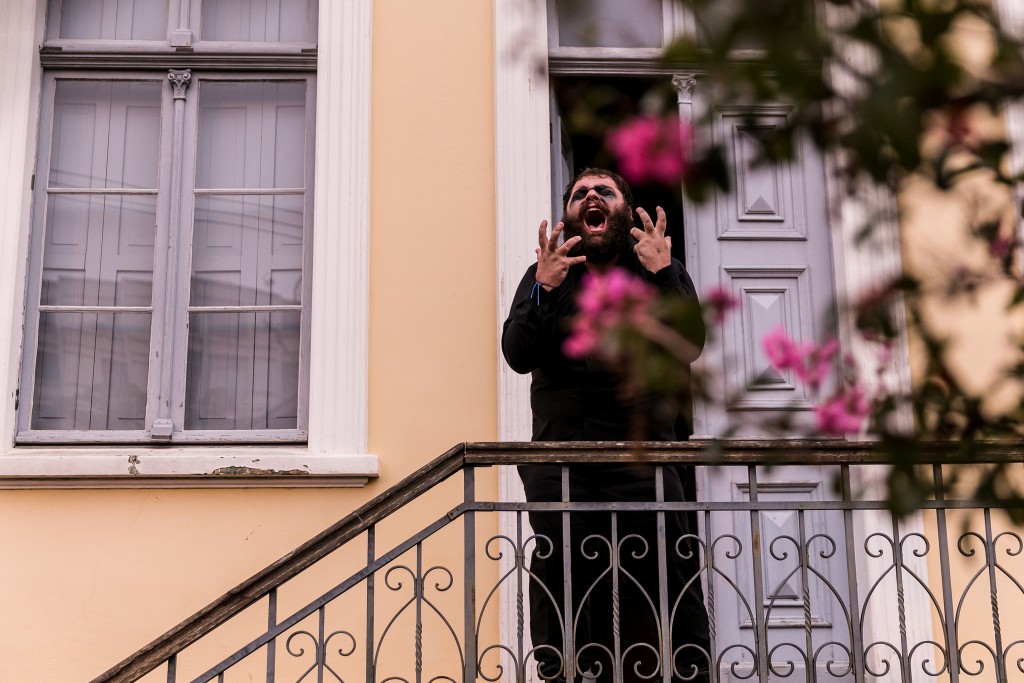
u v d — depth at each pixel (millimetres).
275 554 4582
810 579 4730
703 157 1617
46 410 4855
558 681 3738
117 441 4793
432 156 4961
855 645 3443
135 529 4598
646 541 3484
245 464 4609
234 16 5203
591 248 3846
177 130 5082
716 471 3525
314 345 4777
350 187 4922
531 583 3801
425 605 4539
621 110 1758
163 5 5219
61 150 5082
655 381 1757
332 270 4844
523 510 3518
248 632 4508
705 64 1560
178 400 4859
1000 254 1658
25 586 4535
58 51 5094
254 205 5062
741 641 4684
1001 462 1802
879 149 1542
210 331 4957
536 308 3770
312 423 4703
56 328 4926
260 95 5160
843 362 1855
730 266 5047
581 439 3785
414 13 5109
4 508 4605
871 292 1666
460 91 5031
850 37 1514
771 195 5129
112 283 4977
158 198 5039
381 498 3506
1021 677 4434
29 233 4945
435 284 4840
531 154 4926
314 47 5133
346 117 4988
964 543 4555
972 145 1581
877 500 3479
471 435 4699
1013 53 1523
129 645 4492
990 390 1707
